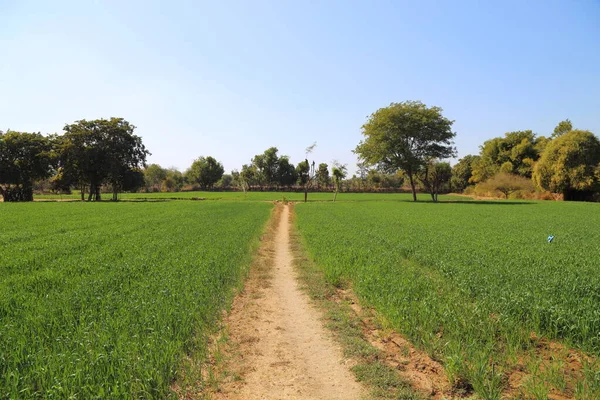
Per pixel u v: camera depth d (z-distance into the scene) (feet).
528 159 299.99
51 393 16.48
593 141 226.38
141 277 38.75
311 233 77.66
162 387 18.69
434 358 23.50
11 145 229.86
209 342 26.32
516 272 40.55
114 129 245.65
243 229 82.48
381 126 235.20
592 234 77.41
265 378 21.72
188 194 356.38
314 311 33.68
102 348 20.74
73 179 243.19
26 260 45.55
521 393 19.43
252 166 491.31
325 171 444.55
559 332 25.93
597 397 18.42
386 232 78.95
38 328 23.68
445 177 380.37
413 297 33.04
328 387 20.67
